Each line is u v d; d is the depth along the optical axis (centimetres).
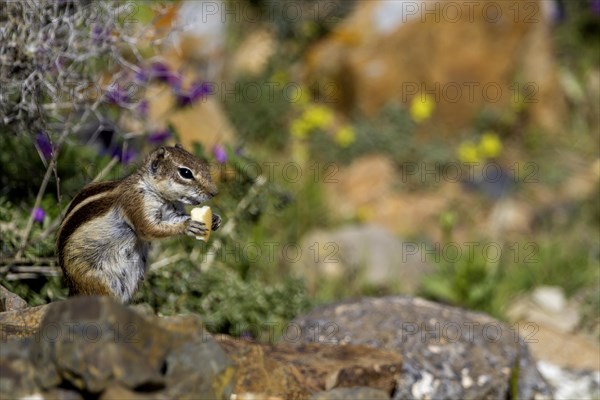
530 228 1861
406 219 1841
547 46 2261
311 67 2178
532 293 1489
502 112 2189
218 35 2014
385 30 2177
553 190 2039
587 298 1438
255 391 712
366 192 1916
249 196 1065
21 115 933
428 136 2152
